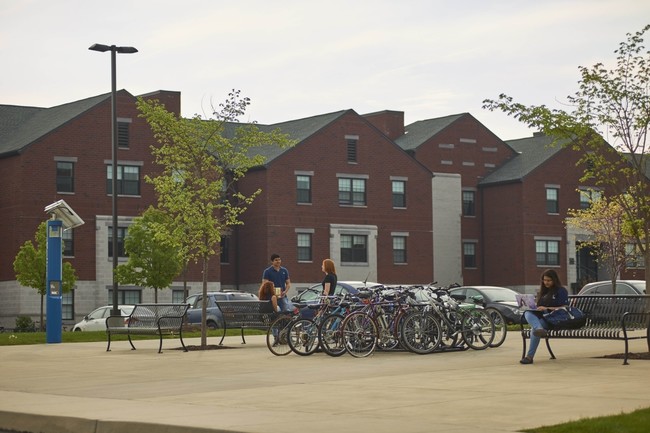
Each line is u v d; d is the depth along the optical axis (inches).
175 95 2753.4
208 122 1273.4
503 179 3157.0
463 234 3216.0
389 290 987.9
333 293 1031.0
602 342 1070.4
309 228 2827.3
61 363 934.4
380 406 567.5
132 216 2613.2
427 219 3043.8
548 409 534.9
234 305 1080.8
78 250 2549.2
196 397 635.5
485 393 613.9
